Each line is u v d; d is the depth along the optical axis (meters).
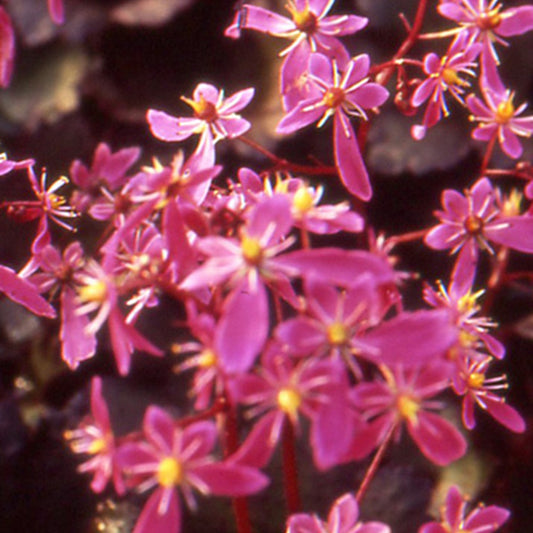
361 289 0.20
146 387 0.32
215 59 0.42
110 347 0.33
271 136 0.37
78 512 0.30
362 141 0.24
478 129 0.24
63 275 0.23
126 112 0.41
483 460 0.31
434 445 0.20
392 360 0.20
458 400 0.31
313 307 0.20
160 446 0.20
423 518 0.28
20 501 0.30
